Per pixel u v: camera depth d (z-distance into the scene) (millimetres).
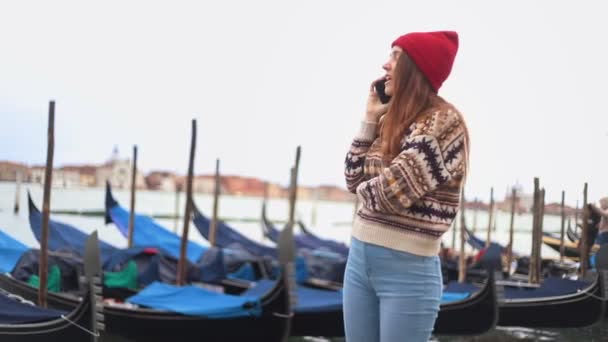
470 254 17812
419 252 1805
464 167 1789
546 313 11000
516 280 15406
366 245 1860
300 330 10305
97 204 58719
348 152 2008
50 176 9453
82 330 6516
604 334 11586
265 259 14211
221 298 8875
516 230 47000
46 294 9320
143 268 11625
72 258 11070
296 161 16406
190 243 15391
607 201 13969
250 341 8711
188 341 8969
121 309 9094
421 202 1784
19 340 6547
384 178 1742
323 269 13812
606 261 10508
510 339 11062
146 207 66125
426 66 1812
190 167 13094
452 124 1753
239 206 85625
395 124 1827
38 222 12602
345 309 1962
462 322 9672
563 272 16641
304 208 92688
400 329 1810
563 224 18656
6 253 10992
